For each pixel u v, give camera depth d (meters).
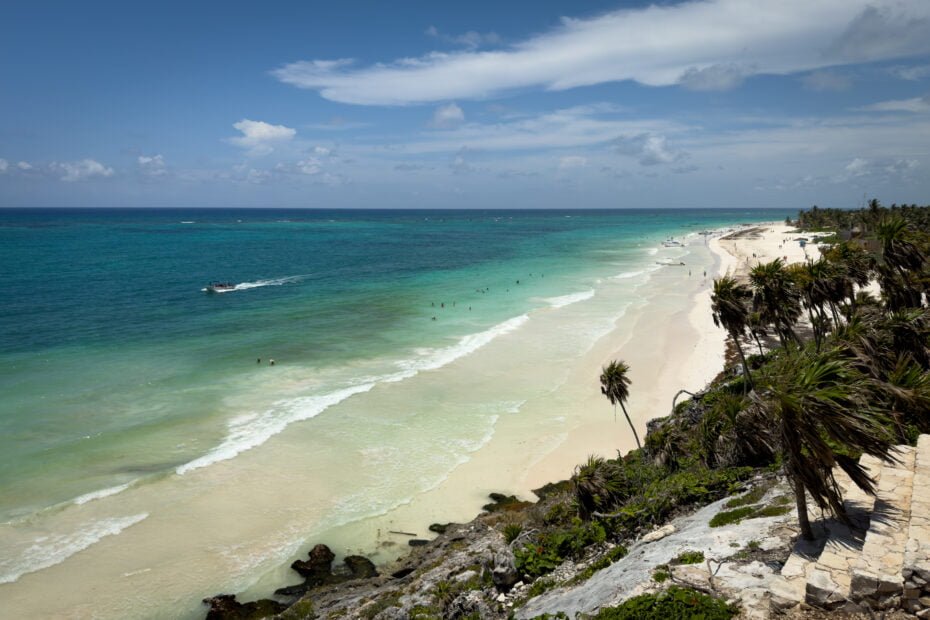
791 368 12.23
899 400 14.60
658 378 42.03
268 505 25.59
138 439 30.61
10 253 107.44
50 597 19.89
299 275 89.25
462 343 50.41
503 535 21.55
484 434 32.66
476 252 129.50
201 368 42.16
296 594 20.75
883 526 11.16
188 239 151.50
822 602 10.07
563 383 40.75
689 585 11.88
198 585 20.94
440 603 17.75
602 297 72.88
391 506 25.94
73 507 24.56
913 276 28.12
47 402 34.91
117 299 65.88
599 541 18.14
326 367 43.28
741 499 16.53
